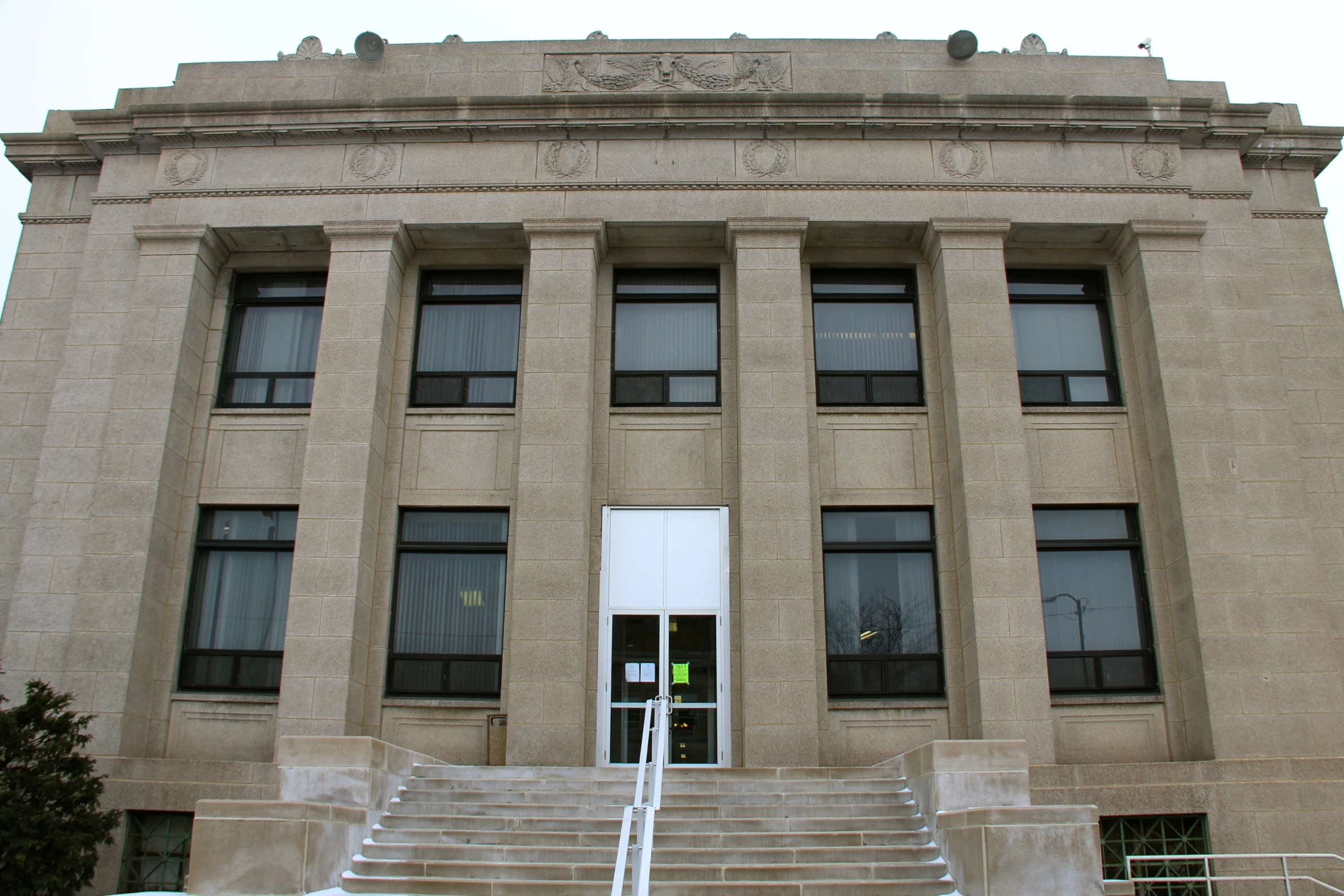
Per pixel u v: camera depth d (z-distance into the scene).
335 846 10.66
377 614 17.03
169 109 18.73
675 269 19.23
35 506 17.20
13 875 11.94
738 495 17.52
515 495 17.58
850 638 17.05
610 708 16.67
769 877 10.66
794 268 18.08
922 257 19.02
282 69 19.69
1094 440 17.81
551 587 16.38
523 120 18.62
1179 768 15.19
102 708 15.79
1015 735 15.61
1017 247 18.92
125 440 17.19
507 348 18.84
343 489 16.88
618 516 17.55
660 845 11.53
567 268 18.11
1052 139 18.72
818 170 18.53
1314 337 18.53
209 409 18.12
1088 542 17.39
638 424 18.00
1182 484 16.84
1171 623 16.83
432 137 18.78
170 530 17.25
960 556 16.92
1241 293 18.19
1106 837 15.00
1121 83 19.66
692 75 19.45
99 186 19.09
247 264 19.11
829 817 12.27
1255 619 16.17
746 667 16.06
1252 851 14.83
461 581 17.47
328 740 12.00
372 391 17.42
